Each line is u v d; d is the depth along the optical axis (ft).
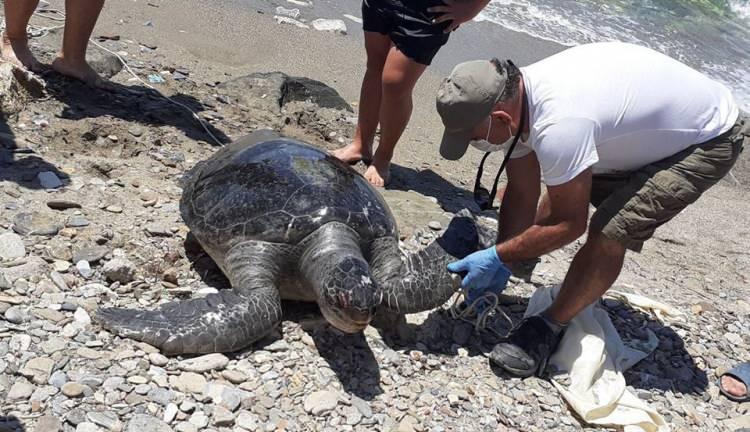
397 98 10.74
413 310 7.97
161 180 9.96
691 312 10.07
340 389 7.24
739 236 13.23
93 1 11.10
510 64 6.98
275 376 7.18
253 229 7.98
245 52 15.67
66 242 8.23
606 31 23.66
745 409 8.39
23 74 10.72
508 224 8.51
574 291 7.88
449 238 8.32
